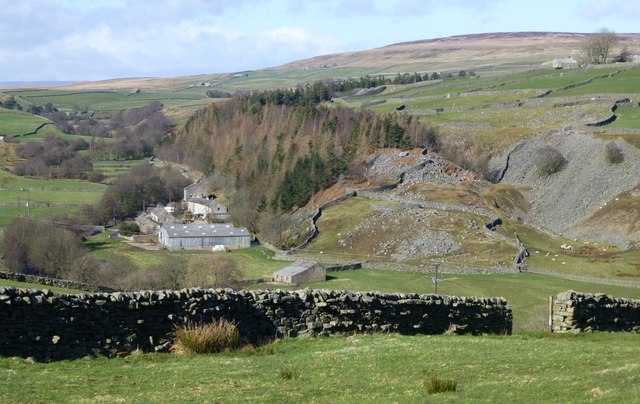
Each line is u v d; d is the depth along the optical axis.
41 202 152.38
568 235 120.62
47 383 19.25
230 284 78.62
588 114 167.62
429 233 111.50
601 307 31.28
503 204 132.00
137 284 75.19
